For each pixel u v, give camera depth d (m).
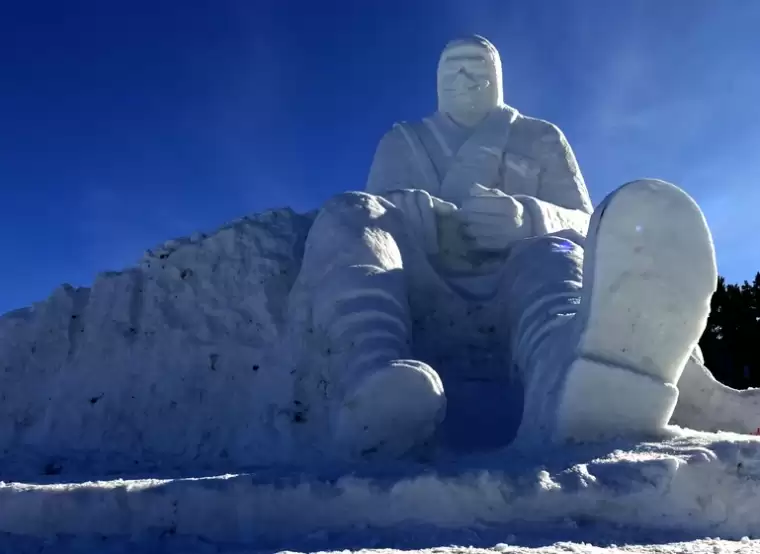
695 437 4.54
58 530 4.27
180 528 4.15
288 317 6.79
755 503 3.93
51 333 7.81
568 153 8.80
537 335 5.61
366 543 3.66
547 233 7.07
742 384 18.98
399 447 5.11
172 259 7.68
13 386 7.61
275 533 4.01
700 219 4.55
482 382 6.39
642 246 4.56
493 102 9.23
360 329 5.63
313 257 6.53
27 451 6.93
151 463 6.31
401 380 4.98
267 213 7.82
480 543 3.61
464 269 7.31
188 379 6.93
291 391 6.26
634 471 3.97
